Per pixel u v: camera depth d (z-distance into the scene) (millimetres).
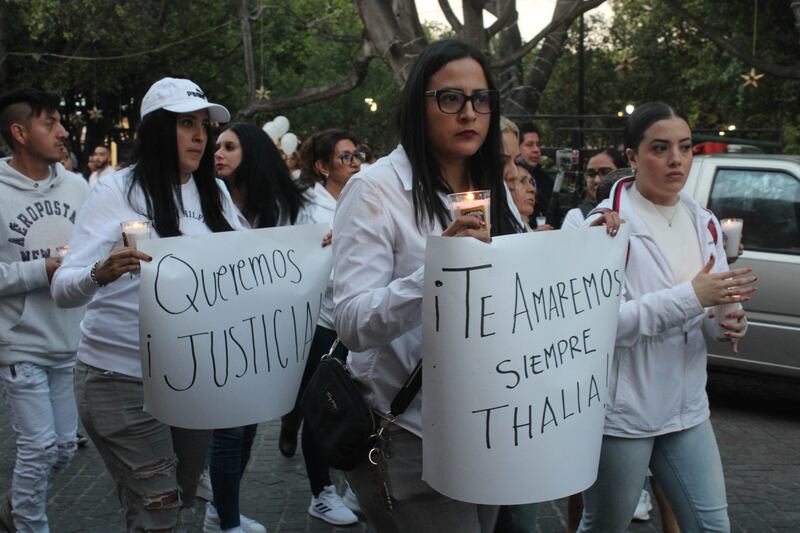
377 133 35062
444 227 2441
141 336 2988
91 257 3115
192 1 26328
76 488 5172
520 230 2750
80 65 24250
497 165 2621
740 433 6449
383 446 2467
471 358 2215
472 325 2205
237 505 4023
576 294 2342
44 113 4078
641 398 2875
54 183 4184
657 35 23594
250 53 16953
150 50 24484
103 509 4836
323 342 4645
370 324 2293
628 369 2891
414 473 2465
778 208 6688
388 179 2430
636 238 2953
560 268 2311
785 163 6758
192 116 3268
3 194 4066
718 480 2912
